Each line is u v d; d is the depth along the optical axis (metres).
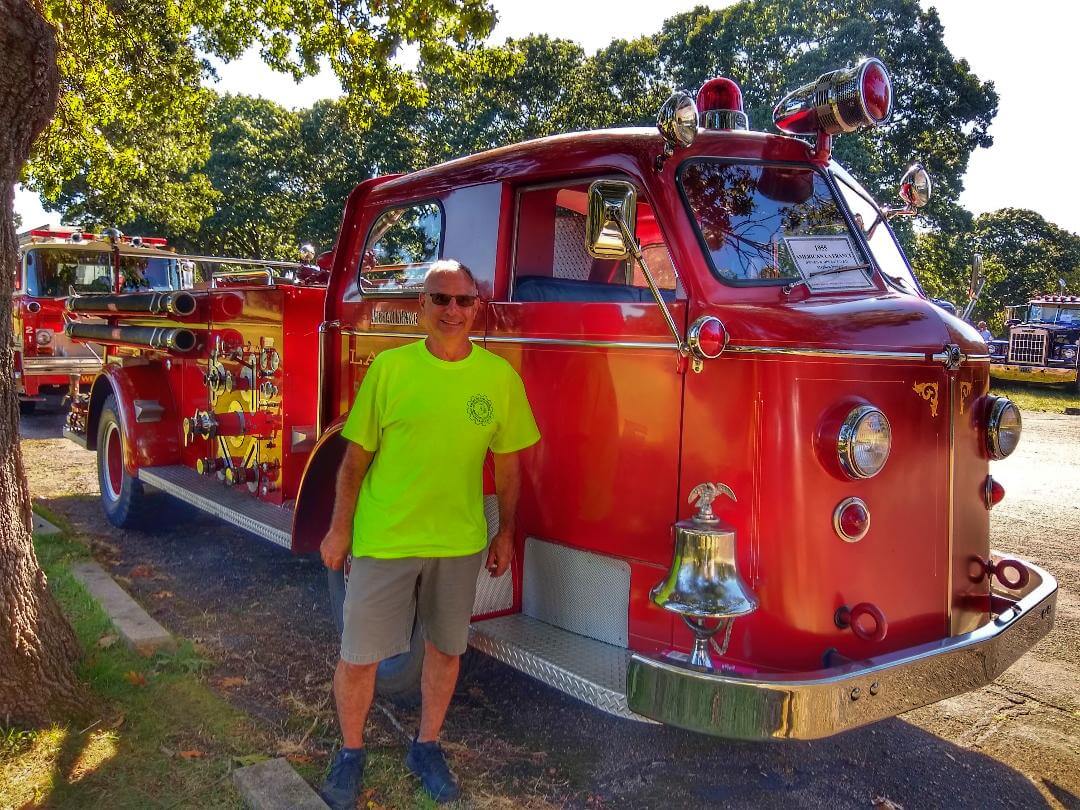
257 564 5.41
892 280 3.38
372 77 8.92
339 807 2.70
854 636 2.69
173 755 2.94
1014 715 3.61
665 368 2.78
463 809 2.75
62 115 10.82
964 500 3.05
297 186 32.50
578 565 3.09
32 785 2.67
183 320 5.47
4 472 2.92
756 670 2.59
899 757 3.25
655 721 2.43
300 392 4.61
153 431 5.70
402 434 2.67
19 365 11.55
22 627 2.96
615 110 27.05
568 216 3.68
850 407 2.58
